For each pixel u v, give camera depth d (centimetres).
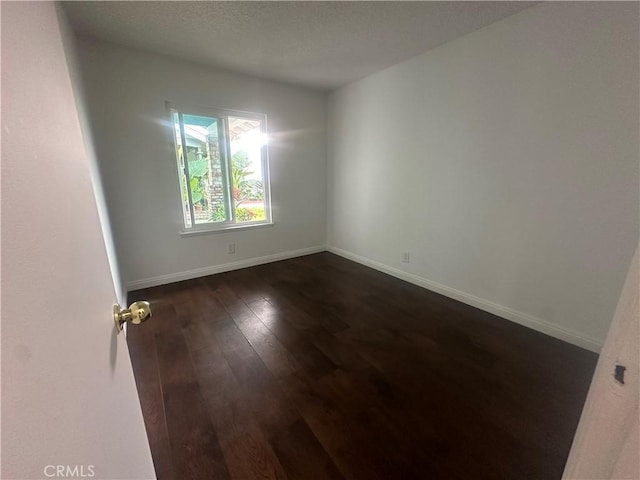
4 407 25
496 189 222
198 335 204
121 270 262
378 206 332
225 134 317
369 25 206
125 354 74
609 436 32
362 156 342
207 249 325
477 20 201
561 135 183
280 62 276
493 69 210
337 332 208
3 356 26
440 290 276
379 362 175
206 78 289
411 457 116
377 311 240
